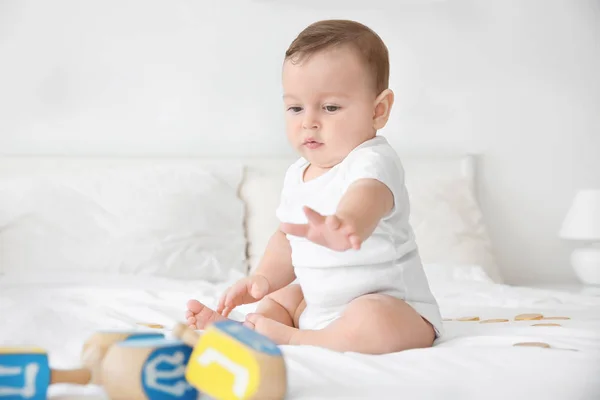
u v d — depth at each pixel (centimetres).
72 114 292
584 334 117
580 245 316
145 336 80
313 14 307
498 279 272
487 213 315
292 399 75
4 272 230
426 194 280
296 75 122
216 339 74
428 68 313
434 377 85
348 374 86
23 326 124
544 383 84
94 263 235
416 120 313
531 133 316
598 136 316
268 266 133
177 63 299
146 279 215
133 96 296
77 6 292
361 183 109
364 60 123
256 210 272
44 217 239
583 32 316
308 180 127
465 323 136
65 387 80
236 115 303
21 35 289
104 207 246
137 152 296
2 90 288
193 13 300
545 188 317
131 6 296
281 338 108
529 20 316
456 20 314
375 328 105
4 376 70
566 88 317
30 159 278
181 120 299
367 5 311
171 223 246
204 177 268
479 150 315
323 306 119
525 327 124
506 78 316
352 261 116
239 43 303
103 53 294
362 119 122
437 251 265
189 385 74
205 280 244
